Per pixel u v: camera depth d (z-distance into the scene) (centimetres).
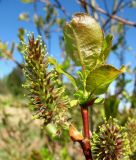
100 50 6
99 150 6
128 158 6
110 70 5
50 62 6
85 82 6
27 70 6
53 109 6
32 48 6
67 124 6
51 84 6
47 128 12
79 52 6
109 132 6
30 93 6
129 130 6
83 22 6
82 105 6
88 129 6
